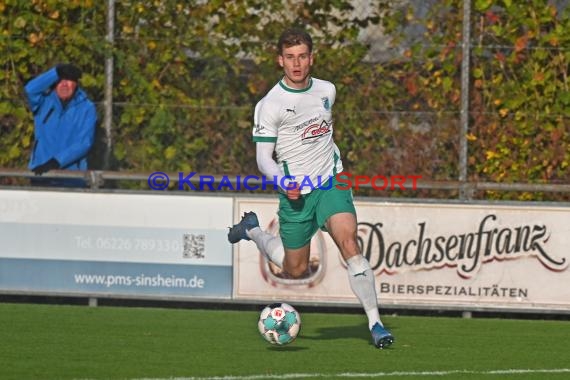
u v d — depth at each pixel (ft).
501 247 96.27
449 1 102.68
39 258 99.86
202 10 105.29
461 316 101.50
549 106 102.94
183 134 106.52
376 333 74.38
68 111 102.22
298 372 68.28
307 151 75.97
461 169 102.32
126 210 98.99
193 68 106.22
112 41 105.40
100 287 99.60
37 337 81.82
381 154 104.68
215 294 98.63
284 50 74.02
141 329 86.94
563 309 95.81
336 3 104.06
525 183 99.71
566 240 95.71
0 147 107.34
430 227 96.63
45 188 99.60
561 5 102.22
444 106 103.71
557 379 67.97
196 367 69.77
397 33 103.86
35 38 105.81
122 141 106.83
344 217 75.56
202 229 98.32
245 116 106.11
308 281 97.45
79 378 65.67
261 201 97.60
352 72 104.58
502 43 102.94
